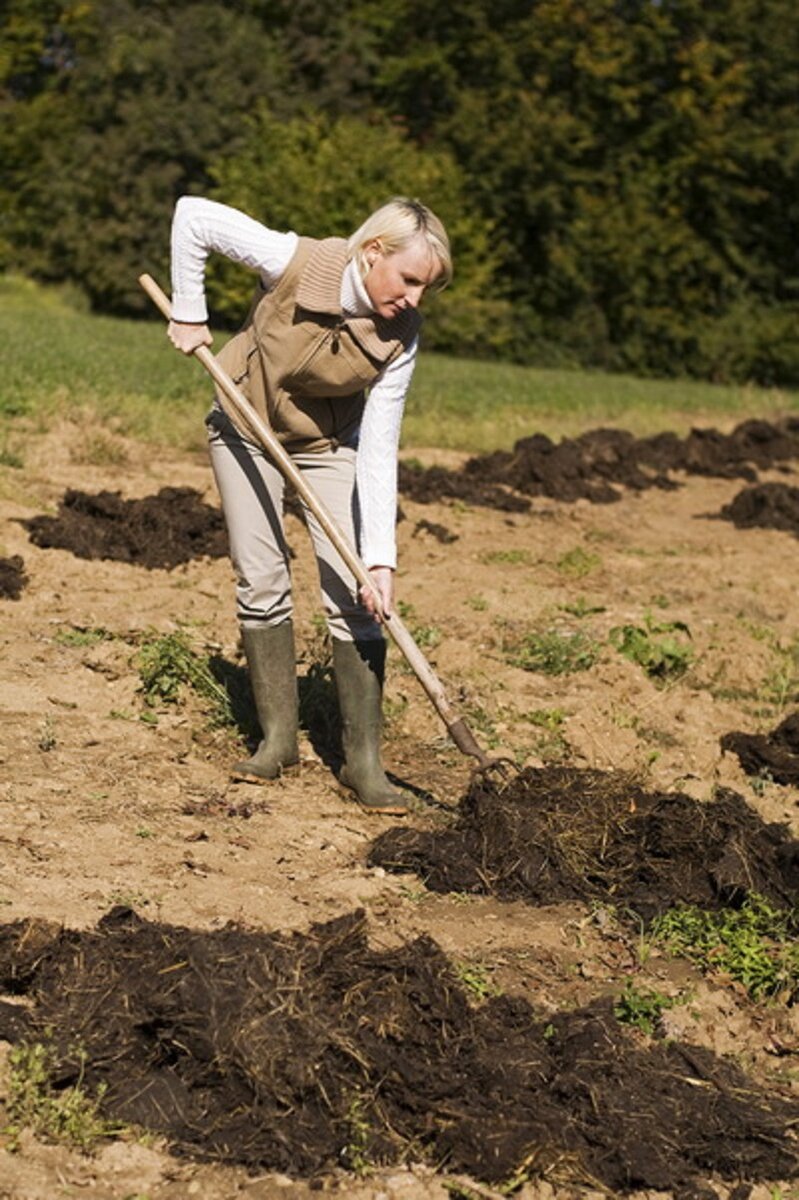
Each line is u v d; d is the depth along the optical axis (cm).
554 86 4316
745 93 4259
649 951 526
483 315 3753
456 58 4438
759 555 1198
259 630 627
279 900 523
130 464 1234
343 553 563
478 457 1431
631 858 576
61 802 582
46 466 1170
